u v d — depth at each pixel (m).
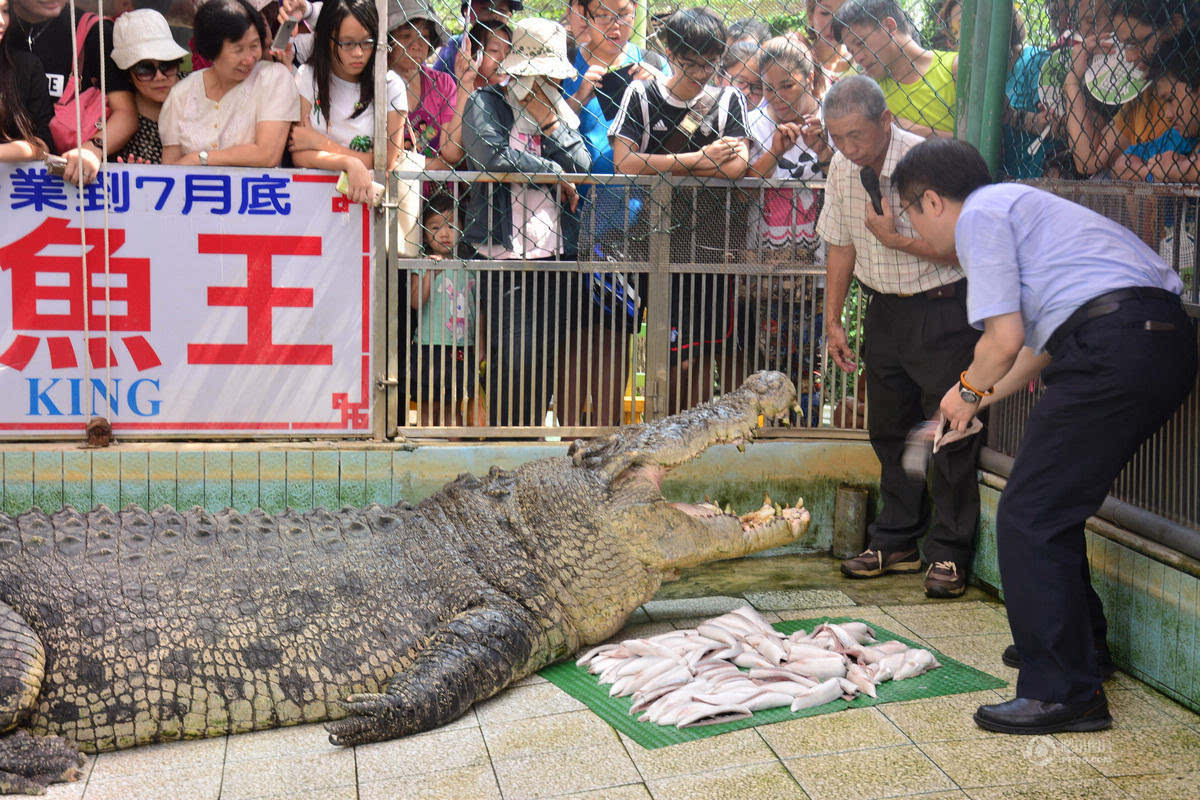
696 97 5.69
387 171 5.44
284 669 4.00
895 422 5.59
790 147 5.76
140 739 3.85
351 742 3.80
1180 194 4.25
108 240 5.20
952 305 5.23
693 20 5.56
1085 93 4.71
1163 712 4.06
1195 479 4.11
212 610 4.02
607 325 5.77
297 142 5.34
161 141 5.47
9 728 3.67
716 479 5.82
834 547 5.93
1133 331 3.71
